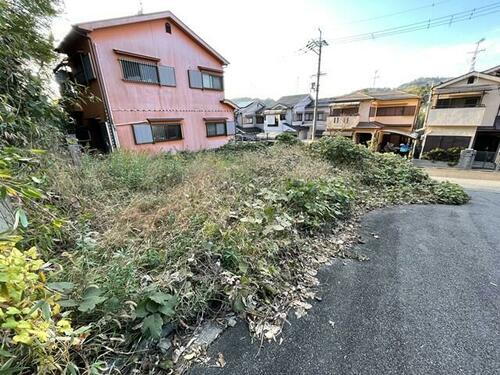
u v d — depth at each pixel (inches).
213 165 169.6
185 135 379.2
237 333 58.2
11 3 99.2
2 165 38.7
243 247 77.8
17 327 30.4
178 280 61.9
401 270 88.1
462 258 97.6
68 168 112.1
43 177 80.0
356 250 103.0
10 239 36.5
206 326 59.1
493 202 201.6
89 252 65.7
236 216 97.3
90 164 135.8
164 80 336.8
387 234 120.6
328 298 72.2
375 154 271.4
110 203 102.3
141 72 309.7
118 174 135.3
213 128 430.6
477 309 68.2
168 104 347.9
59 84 154.9
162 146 346.0
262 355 52.9
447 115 467.5
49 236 64.6
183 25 343.9
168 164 161.0
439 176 372.8
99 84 271.1
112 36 276.1
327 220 123.7
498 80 418.9
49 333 34.0
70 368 35.7
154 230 82.6
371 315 65.4
